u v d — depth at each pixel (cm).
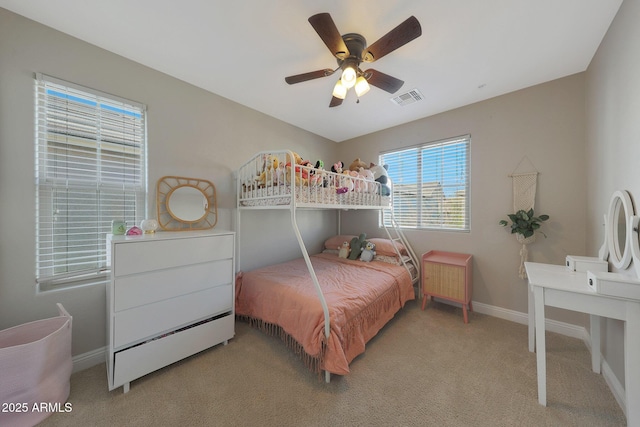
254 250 293
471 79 225
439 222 306
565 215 223
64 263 174
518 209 244
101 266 188
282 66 207
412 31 133
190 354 184
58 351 141
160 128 216
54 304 168
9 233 154
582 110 214
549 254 231
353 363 185
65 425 130
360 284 227
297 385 162
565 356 190
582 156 215
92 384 160
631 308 122
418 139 320
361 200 272
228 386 161
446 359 190
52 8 149
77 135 179
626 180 143
